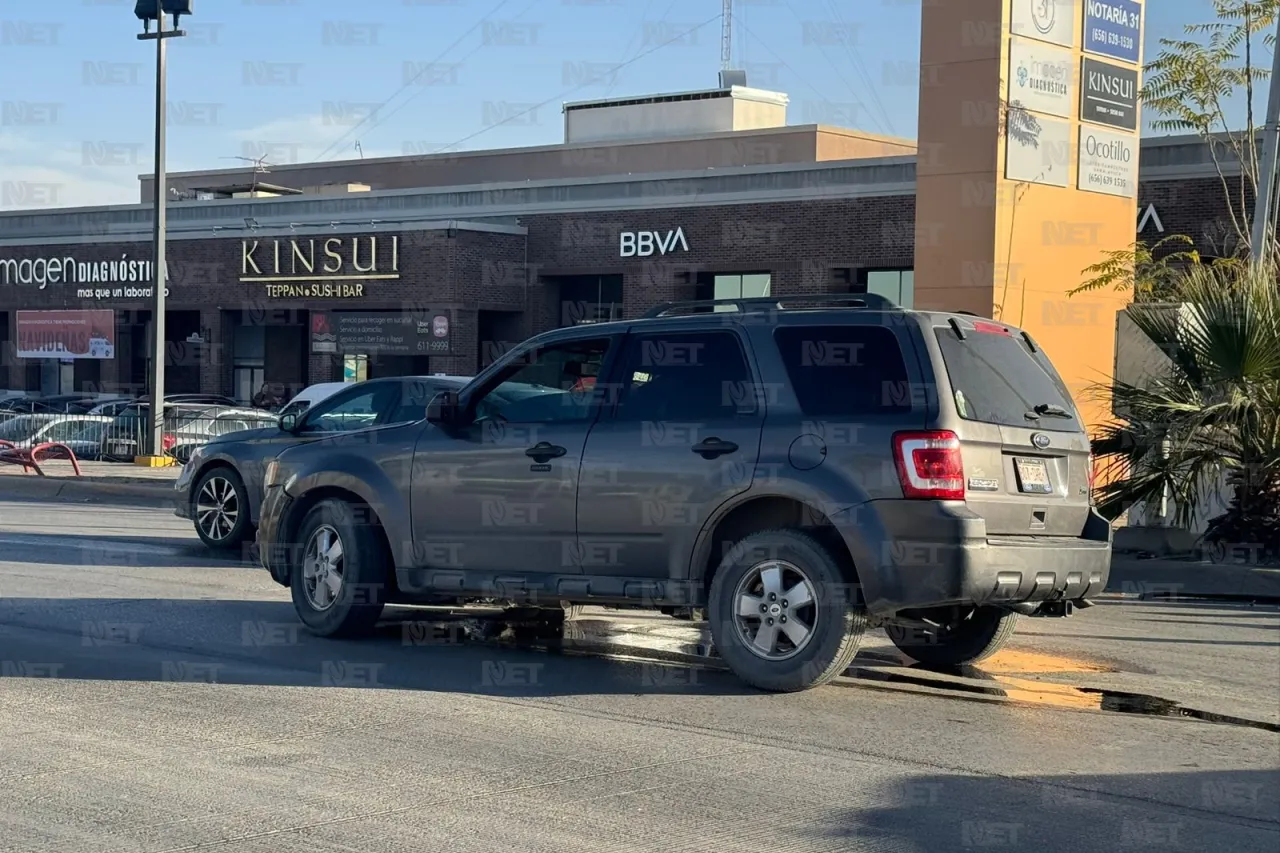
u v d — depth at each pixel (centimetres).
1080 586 837
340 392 1452
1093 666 939
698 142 5084
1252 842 570
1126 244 2044
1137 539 1410
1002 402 820
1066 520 846
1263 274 1409
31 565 1372
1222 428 1375
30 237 5225
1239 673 927
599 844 548
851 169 3712
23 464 2489
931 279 1914
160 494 2269
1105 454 1402
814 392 811
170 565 1384
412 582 938
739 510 839
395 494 942
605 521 860
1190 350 1379
